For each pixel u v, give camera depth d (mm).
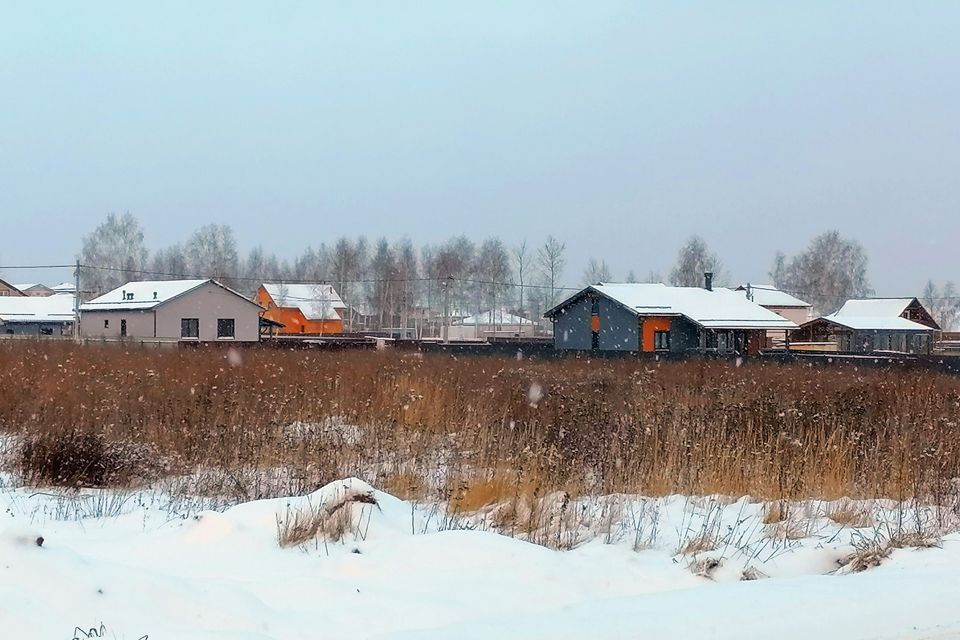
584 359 35125
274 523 8586
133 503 10602
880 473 11844
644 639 5781
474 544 7750
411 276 111125
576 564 7789
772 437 12875
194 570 7352
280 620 5996
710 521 10156
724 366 30156
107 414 14852
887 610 6430
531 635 5793
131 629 5473
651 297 58469
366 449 12797
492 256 113062
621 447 12820
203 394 16203
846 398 18047
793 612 6363
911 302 83438
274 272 132125
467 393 17781
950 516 10266
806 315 89938
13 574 5742
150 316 62156
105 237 102188
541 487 10727
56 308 86562
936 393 19297
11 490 11281
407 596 6684
